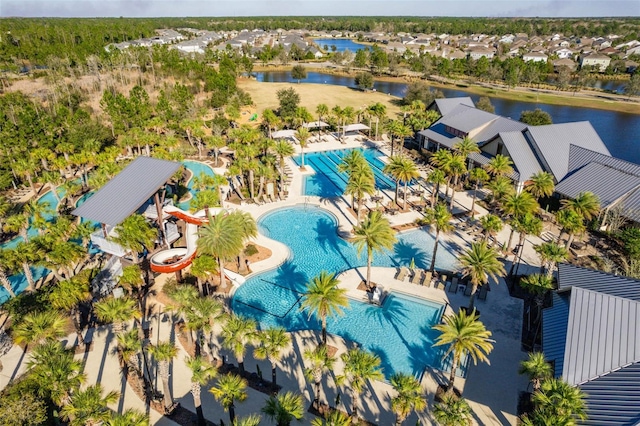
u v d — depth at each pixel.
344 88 167.38
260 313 43.25
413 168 60.03
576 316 29.92
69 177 73.94
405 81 189.75
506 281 46.84
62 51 153.12
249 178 71.31
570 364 27.70
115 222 41.00
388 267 50.22
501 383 33.81
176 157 75.75
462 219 61.44
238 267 49.81
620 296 31.88
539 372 27.47
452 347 31.06
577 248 52.62
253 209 65.12
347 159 63.59
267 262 51.41
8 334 38.97
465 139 66.38
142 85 139.25
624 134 109.94
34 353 29.03
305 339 39.31
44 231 51.72
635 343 27.53
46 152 70.38
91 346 37.81
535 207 47.59
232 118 104.56
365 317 42.31
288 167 83.94
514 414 31.05
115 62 153.38
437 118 95.25
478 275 38.12
